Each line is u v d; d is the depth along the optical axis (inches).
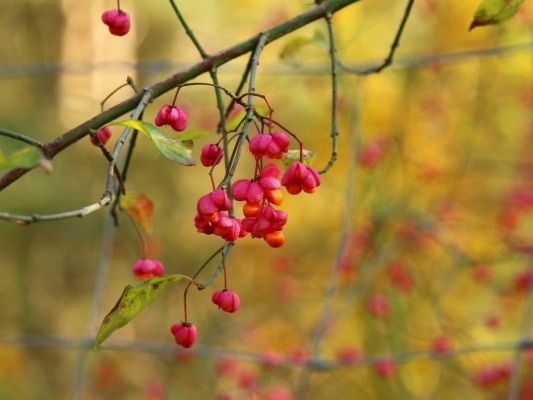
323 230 311.9
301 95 280.1
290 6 276.7
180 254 433.4
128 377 291.9
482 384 196.4
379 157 234.2
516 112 283.4
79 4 487.2
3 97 430.3
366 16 270.8
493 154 290.2
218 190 69.0
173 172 451.2
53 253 442.3
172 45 489.1
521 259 224.8
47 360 383.9
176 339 77.8
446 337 208.7
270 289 296.4
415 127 278.1
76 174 446.6
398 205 238.2
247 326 256.8
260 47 81.5
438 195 274.2
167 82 79.8
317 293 272.4
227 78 350.0
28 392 360.8
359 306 247.9
